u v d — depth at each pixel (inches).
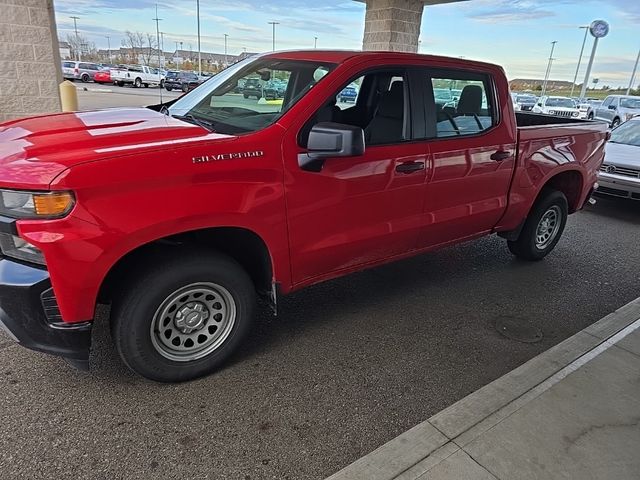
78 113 136.6
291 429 103.6
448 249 222.1
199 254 110.0
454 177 153.0
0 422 100.7
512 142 168.9
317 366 126.6
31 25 335.6
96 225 92.4
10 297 95.0
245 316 121.8
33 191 89.0
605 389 117.3
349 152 108.0
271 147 112.0
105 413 105.1
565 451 96.8
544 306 168.6
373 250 142.3
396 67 138.4
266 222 114.3
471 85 156.0
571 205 215.3
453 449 96.3
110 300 112.4
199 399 111.4
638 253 230.5
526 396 113.6
